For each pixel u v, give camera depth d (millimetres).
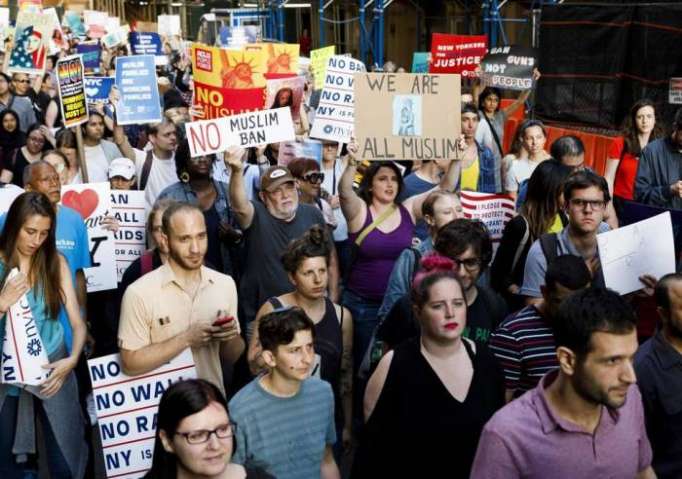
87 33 23734
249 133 7047
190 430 3379
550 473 3359
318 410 4332
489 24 20047
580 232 5508
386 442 4223
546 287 4512
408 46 27219
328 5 28641
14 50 13312
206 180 6961
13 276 4922
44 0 33000
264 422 4195
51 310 5242
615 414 3438
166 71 21828
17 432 5121
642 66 11969
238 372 5492
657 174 8023
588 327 3223
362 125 7047
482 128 10938
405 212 6785
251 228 6559
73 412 5367
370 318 6641
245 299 6582
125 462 4934
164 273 5016
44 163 6484
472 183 9672
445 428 4125
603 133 12406
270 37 30031
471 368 4211
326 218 7844
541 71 13242
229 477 3506
